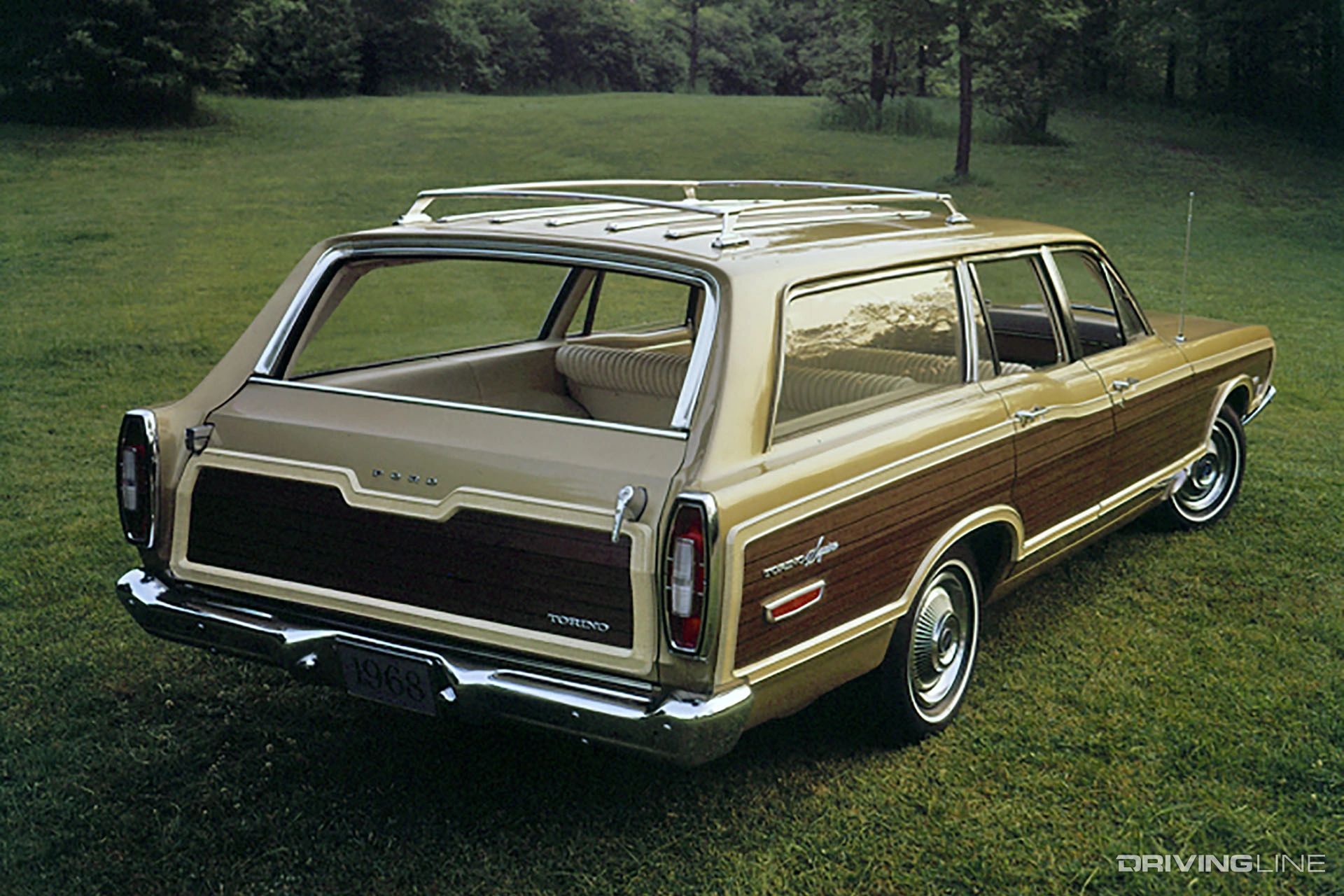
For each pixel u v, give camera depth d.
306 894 2.88
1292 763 3.53
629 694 2.69
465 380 3.98
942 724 3.72
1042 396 3.98
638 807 3.29
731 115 36.47
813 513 2.90
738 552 2.66
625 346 4.46
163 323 11.26
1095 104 37.19
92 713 3.78
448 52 52.97
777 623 2.84
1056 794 3.38
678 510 2.61
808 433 3.04
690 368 2.91
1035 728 3.77
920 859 3.07
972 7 24.09
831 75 39.19
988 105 31.06
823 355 3.14
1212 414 5.44
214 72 32.00
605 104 39.94
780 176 24.70
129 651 4.26
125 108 30.50
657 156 27.42
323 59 42.78
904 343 3.48
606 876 2.97
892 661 3.44
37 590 4.79
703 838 3.15
